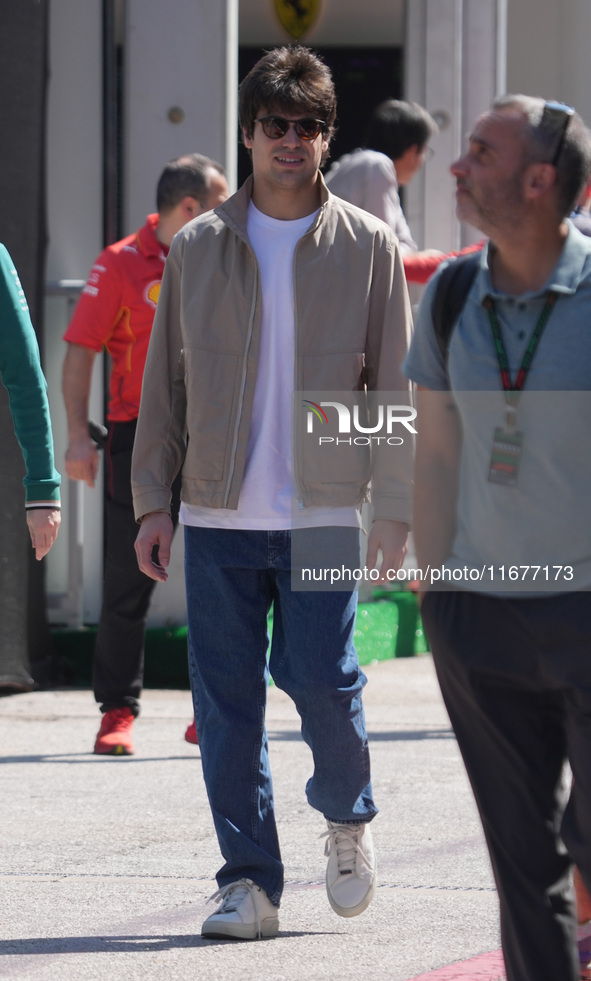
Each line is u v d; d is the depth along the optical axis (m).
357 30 32.47
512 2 30.33
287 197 10.13
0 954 9.73
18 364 10.94
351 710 10.12
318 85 10.08
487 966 9.31
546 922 7.29
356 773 10.23
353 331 10.11
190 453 10.21
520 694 7.41
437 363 7.62
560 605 7.16
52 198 23.52
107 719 17.45
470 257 7.57
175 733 18.95
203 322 10.12
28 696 21.72
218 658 10.23
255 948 9.91
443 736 18.62
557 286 7.14
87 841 13.01
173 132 23.55
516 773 7.39
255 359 10.07
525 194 7.12
